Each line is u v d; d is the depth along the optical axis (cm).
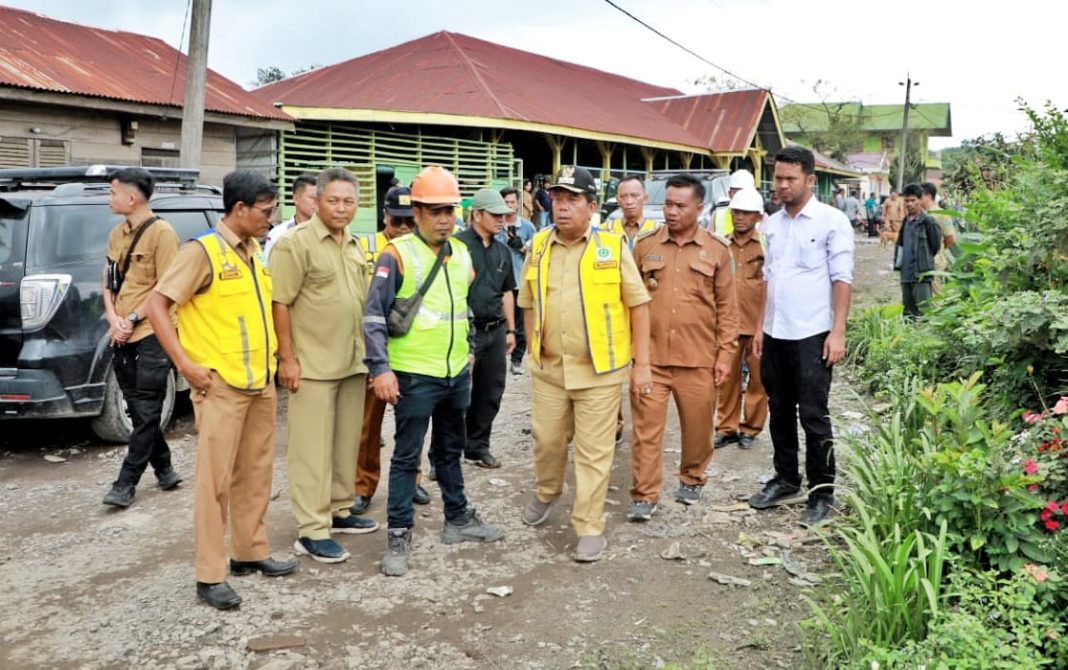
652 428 499
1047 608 360
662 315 502
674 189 494
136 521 520
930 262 973
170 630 385
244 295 400
